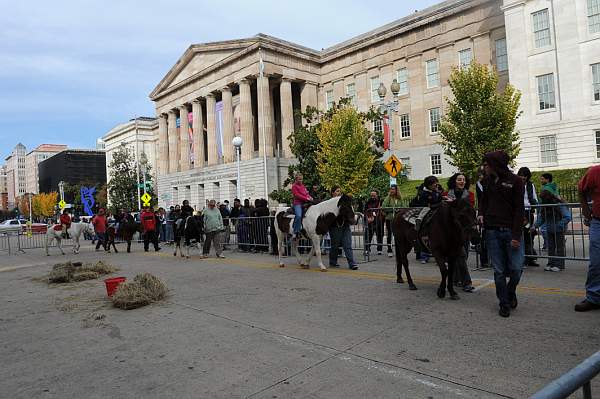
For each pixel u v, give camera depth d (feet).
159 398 12.86
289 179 110.32
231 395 12.77
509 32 106.83
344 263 38.50
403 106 145.28
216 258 48.67
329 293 25.95
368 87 154.40
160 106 202.49
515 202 18.88
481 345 15.62
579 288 23.53
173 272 38.88
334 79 163.63
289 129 155.94
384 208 40.09
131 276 37.70
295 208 36.52
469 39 129.08
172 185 190.70
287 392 12.76
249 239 53.42
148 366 15.56
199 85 175.83
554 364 13.56
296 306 23.17
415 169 140.67
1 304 28.66
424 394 12.09
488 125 88.89
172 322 21.39
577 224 35.50
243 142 155.53
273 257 46.91
